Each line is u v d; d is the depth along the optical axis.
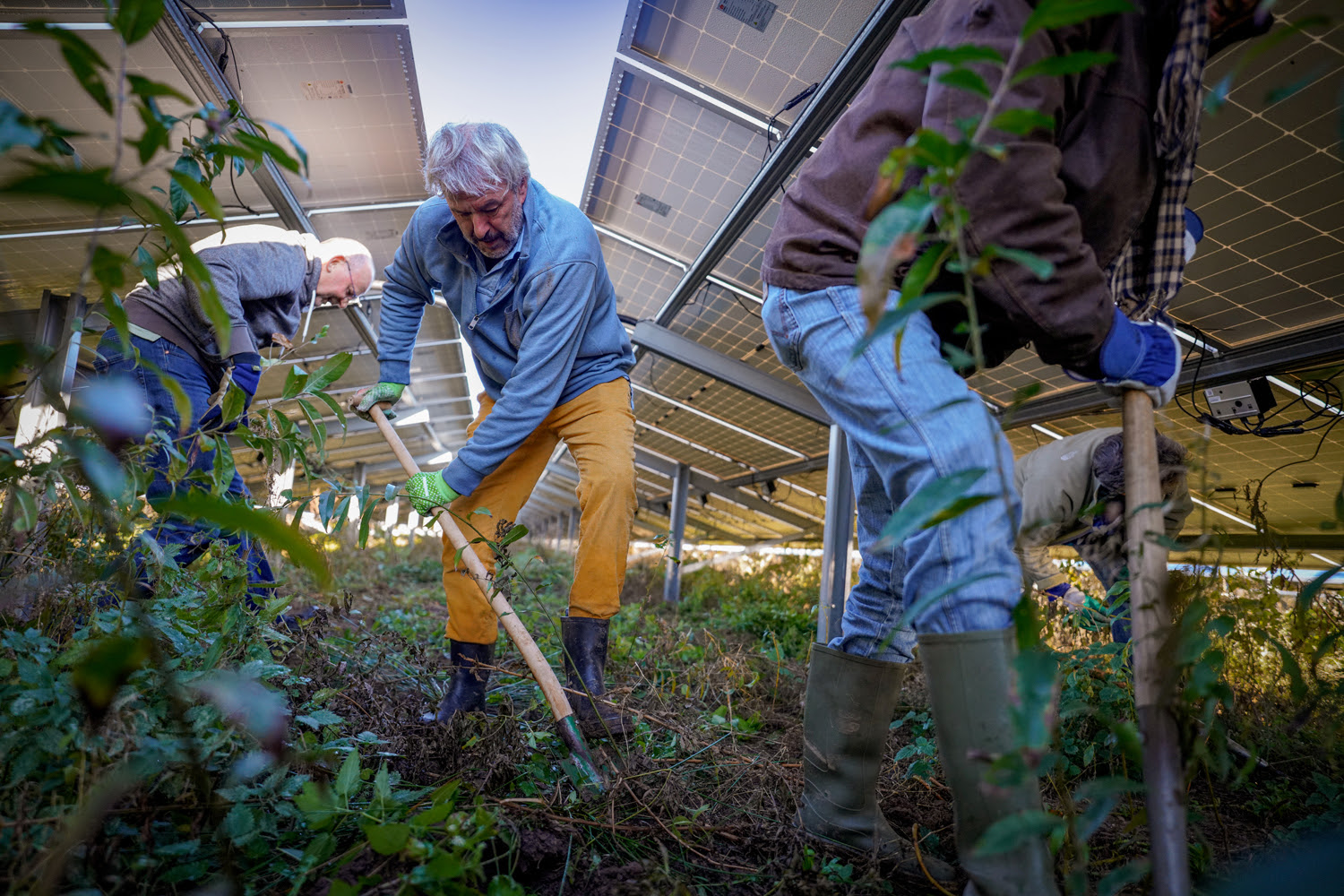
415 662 2.39
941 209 0.78
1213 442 4.07
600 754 1.83
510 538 1.87
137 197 0.69
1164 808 0.80
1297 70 2.14
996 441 0.90
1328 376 1.30
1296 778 2.04
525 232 2.21
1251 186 2.59
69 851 0.90
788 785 1.79
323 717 1.42
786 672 3.44
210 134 1.15
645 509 15.97
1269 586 1.79
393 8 3.06
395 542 12.26
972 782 1.06
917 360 1.23
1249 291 3.05
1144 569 0.97
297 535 0.64
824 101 2.81
